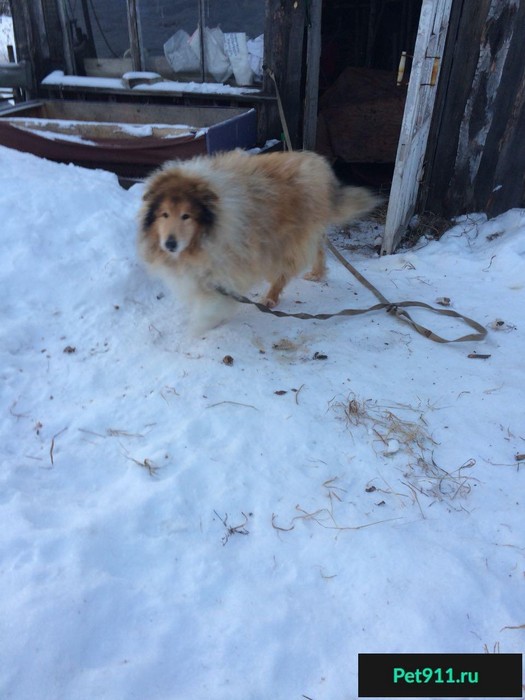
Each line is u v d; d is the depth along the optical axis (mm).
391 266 2494
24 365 1639
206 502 1233
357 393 1594
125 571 1080
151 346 1762
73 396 1544
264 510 1225
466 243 2699
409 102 2250
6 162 2594
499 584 1076
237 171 1713
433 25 2186
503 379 1672
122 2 3393
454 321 1997
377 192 3580
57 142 2896
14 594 994
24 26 3465
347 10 4594
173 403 1518
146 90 3439
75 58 3621
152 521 1182
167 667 931
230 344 1788
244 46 3332
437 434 1457
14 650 912
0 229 2066
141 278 2023
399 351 1806
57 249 2080
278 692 910
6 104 3756
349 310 1979
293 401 1545
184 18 3361
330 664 951
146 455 1339
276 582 1079
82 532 1113
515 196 2771
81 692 880
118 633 971
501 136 2674
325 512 1224
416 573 1090
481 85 2613
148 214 1594
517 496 1279
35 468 1301
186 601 1032
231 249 1609
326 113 3773
